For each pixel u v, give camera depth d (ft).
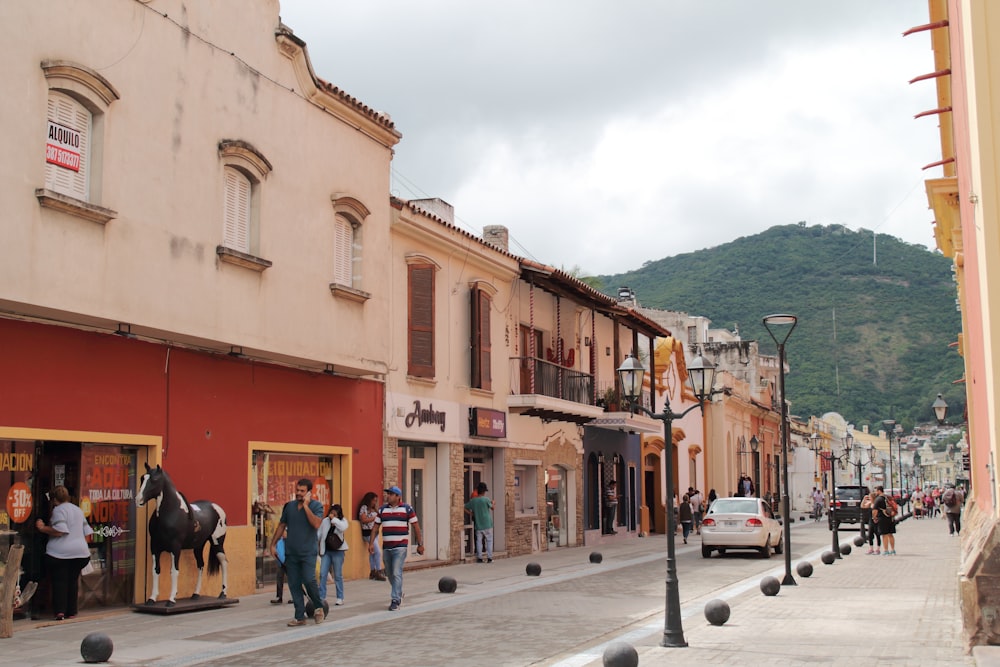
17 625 42.83
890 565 81.30
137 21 48.03
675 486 150.30
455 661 36.42
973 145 37.09
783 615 49.57
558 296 102.12
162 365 51.57
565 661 36.52
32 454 44.73
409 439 76.13
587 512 113.29
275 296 57.93
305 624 45.55
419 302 77.41
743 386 201.98
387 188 71.87
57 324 45.16
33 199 41.39
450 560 80.64
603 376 117.50
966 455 156.04
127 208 46.78
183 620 46.52
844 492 164.76
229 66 54.90
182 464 52.49
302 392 63.46
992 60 35.81
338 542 53.21
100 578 48.29
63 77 43.34
